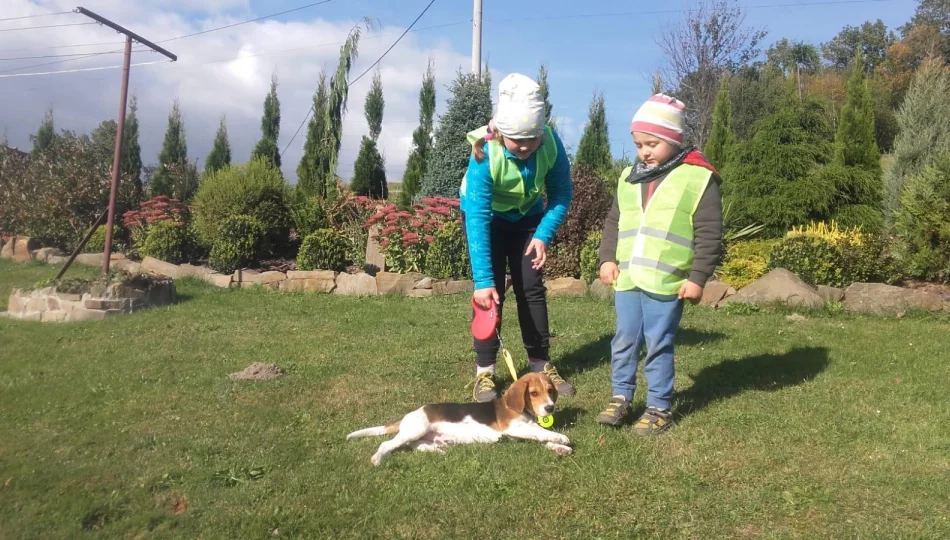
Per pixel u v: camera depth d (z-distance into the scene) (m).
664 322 4.21
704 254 4.12
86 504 3.51
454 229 10.78
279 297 10.09
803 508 3.28
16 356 6.63
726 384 5.18
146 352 6.72
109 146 24.11
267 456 4.07
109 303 8.80
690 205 4.17
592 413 4.67
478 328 4.93
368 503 3.47
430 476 3.73
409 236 10.65
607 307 8.75
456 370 5.88
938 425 4.24
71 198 15.27
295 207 13.94
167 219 13.60
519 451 4.00
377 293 10.28
